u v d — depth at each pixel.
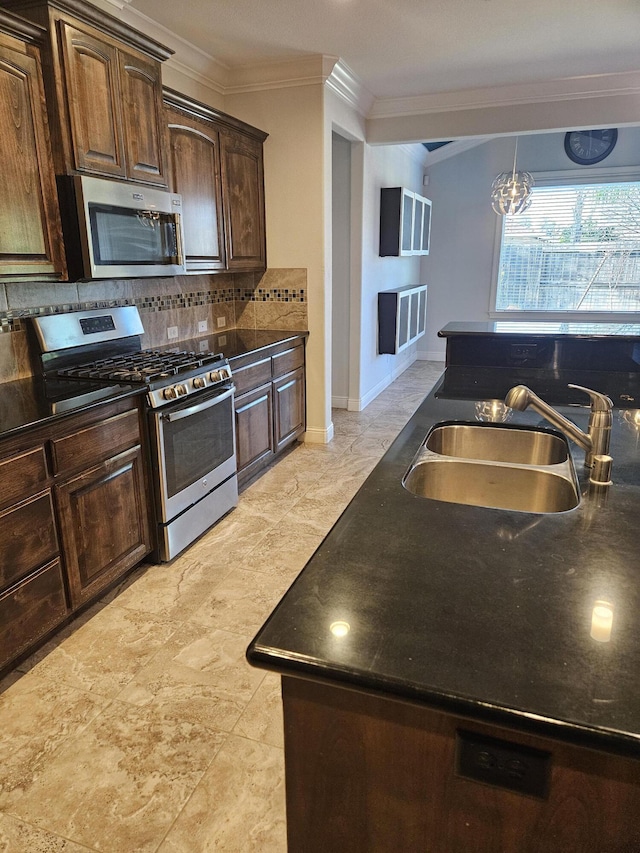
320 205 3.98
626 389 2.55
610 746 0.62
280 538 2.98
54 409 2.04
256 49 3.54
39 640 2.08
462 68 3.91
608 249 6.86
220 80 3.88
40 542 2.00
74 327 2.72
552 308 7.24
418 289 6.74
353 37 3.36
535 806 0.74
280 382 3.91
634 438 1.71
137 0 2.88
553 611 0.84
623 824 0.70
